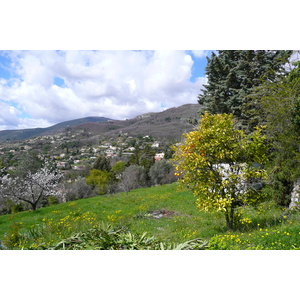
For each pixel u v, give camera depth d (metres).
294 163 8.20
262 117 10.93
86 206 15.19
